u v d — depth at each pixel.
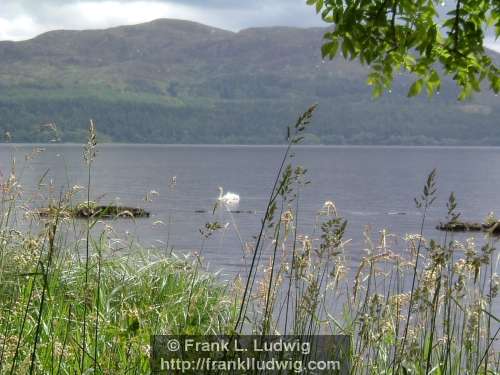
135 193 114.94
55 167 178.88
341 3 11.03
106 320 11.75
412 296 9.03
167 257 20.59
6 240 12.37
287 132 7.02
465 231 64.12
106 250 18.27
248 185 157.00
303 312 8.97
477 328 9.91
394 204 111.75
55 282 13.52
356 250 43.09
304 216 83.00
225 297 15.16
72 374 9.76
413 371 9.88
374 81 11.66
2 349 8.48
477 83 11.47
